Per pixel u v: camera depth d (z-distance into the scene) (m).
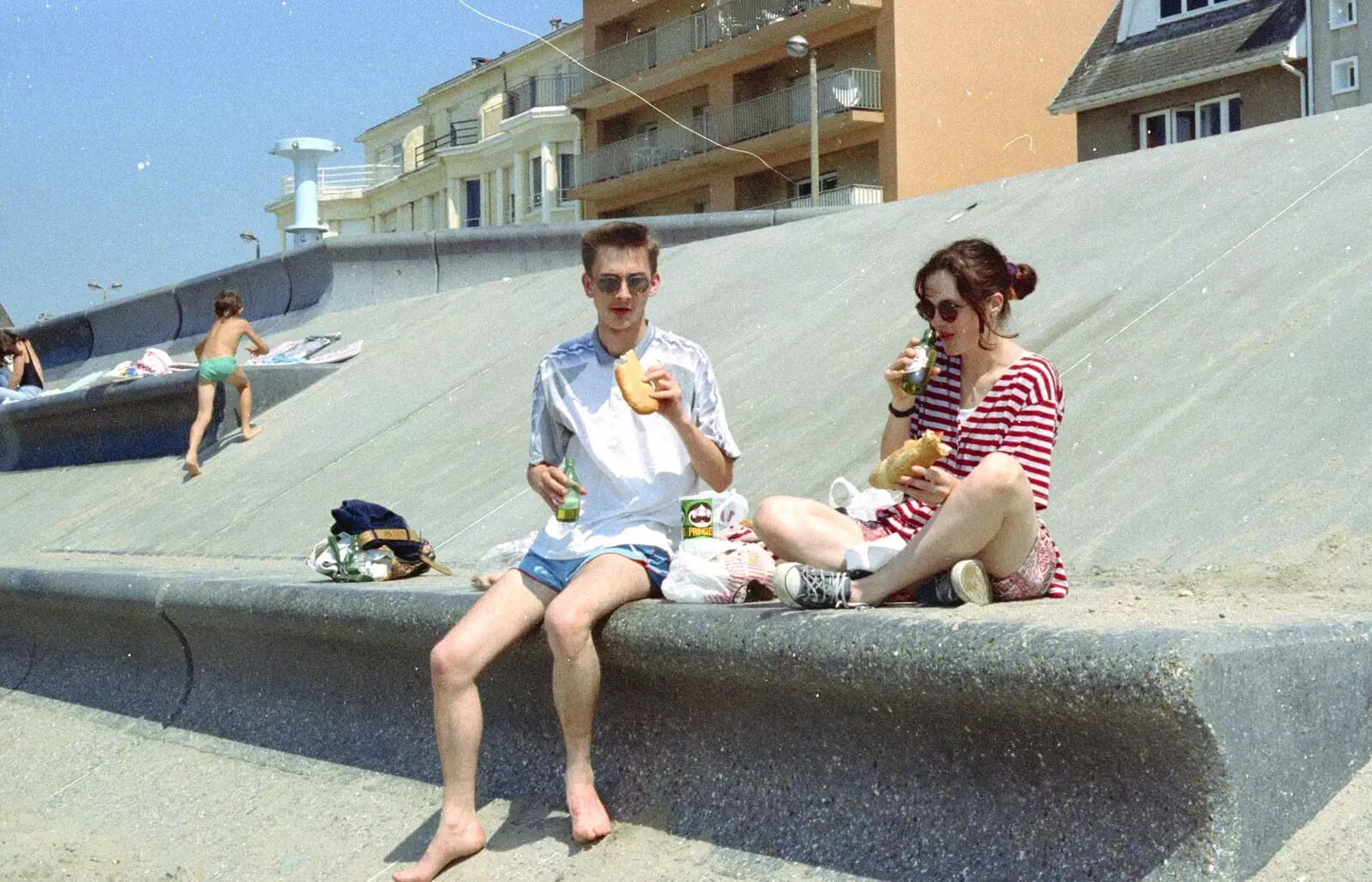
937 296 4.08
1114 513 5.41
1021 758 3.22
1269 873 2.88
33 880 4.91
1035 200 9.68
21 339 17.38
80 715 6.80
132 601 6.34
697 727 4.03
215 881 4.67
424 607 4.73
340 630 5.16
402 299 17.66
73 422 15.12
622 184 50.09
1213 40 34.94
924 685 3.29
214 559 9.21
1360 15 31.64
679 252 12.64
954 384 4.24
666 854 3.89
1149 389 6.27
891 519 4.22
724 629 3.78
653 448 4.36
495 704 4.69
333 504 9.56
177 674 6.38
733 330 9.81
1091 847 3.07
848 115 40.78
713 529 4.41
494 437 9.63
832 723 3.64
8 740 6.77
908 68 40.97
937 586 3.75
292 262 18.55
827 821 3.63
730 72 46.38
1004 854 3.23
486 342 12.64
